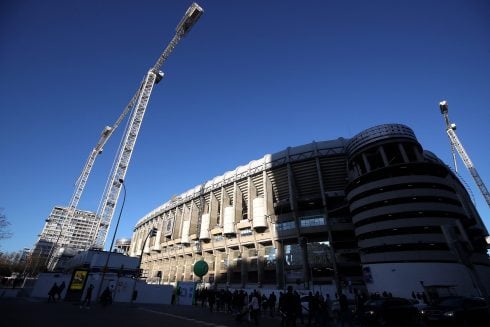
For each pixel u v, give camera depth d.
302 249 54.28
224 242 68.06
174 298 34.06
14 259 131.00
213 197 79.19
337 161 58.94
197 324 13.97
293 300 11.59
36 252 137.50
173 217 92.50
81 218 161.50
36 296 27.78
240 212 70.81
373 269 40.59
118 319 14.10
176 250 84.31
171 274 83.81
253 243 62.84
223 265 68.50
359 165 53.56
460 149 94.56
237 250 67.31
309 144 63.66
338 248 53.91
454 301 14.64
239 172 73.31
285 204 63.38
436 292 34.91
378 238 42.00
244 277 61.22
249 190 68.94
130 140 79.19
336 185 61.25
